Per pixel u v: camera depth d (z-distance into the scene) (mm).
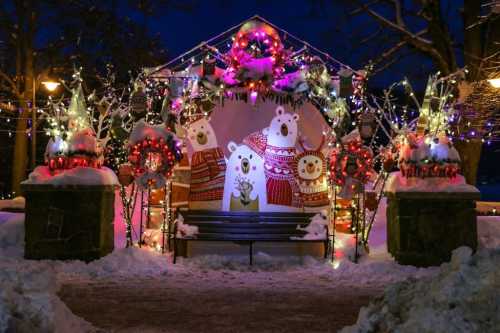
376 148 18469
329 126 15758
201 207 15188
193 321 8375
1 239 14266
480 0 22781
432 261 13102
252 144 15320
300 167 15336
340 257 14156
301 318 8648
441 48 23750
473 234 13156
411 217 13281
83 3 29609
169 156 14047
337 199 15336
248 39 15211
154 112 16016
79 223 13172
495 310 5520
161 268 12875
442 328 5512
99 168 14062
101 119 16312
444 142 13852
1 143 37000
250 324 8242
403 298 6473
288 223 14461
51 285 8031
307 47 15398
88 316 8602
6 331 6156
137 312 8906
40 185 13094
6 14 29406
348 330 6500
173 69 15578
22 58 30078
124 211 14508
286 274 12680
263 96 15352
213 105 15547
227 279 11992
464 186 13211
